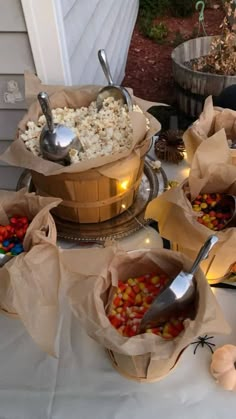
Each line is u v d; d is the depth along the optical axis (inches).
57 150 33.9
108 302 26.7
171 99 112.9
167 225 29.9
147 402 26.0
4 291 27.5
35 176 35.7
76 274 25.5
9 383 27.3
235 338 28.6
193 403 25.8
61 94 41.2
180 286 24.7
